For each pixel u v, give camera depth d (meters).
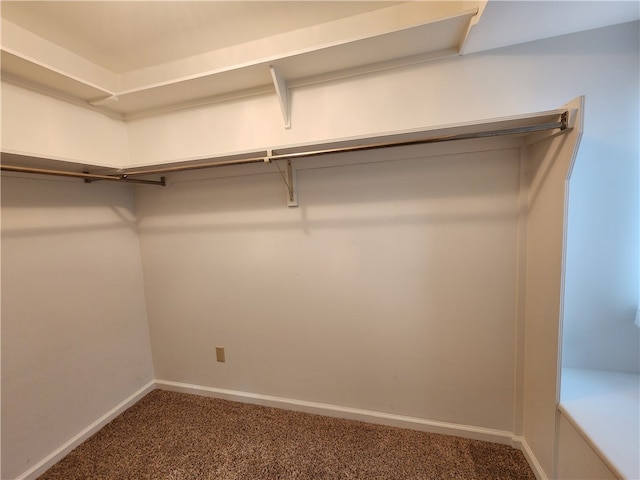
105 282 1.85
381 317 1.67
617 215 1.24
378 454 1.51
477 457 1.46
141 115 1.91
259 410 1.90
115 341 1.91
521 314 1.44
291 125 1.65
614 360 1.32
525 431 1.46
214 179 1.87
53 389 1.55
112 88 1.85
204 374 2.08
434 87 1.42
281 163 1.71
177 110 1.84
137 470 1.47
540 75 1.28
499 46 1.31
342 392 1.79
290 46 1.55
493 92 1.34
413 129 1.20
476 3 1.12
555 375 1.16
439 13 1.36
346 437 1.64
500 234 1.44
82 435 1.67
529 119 1.10
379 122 1.51
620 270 1.26
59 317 1.59
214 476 1.42
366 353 1.72
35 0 1.23
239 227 1.86
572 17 1.11
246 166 1.79
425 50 1.38
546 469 1.25
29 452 1.44
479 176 1.44
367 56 1.41
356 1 1.35
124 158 1.95
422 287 1.58
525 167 1.36
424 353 1.62
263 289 1.87
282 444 1.60
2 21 1.35
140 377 2.09
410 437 1.62
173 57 1.73
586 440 0.97
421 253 1.56
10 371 1.38
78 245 1.69
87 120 1.73
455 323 1.55
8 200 1.39
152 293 2.12
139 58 1.73
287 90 1.62
